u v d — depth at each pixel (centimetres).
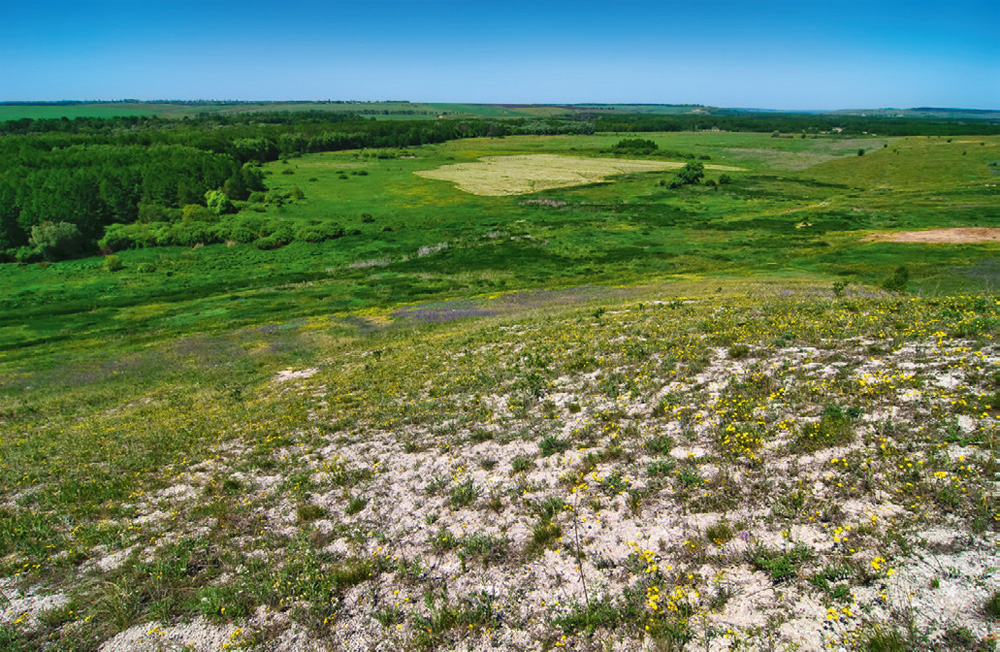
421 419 1359
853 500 691
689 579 631
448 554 776
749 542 665
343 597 720
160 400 2222
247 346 3241
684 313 2003
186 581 802
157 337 3969
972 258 4488
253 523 961
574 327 2073
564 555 720
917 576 557
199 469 1288
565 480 902
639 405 1134
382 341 2900
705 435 942
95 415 2112
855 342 1204
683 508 757
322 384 2003
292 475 1139
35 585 845
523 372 1551
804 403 962
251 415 1695
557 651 579
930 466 709
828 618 536
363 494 1005
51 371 3133
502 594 677
